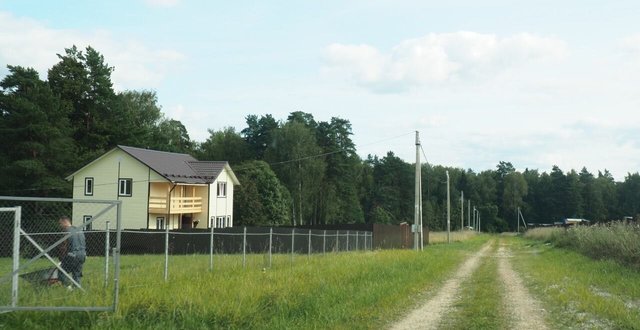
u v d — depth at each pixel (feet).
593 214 415.44
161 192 146.51
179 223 154.81
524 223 425.69
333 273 51.26
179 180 146.72
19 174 141.69
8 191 140.77
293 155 233.55
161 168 146.41
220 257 69.77
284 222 211.41
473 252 129.90
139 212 143.74
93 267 53.36
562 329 32.96
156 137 216.74
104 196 145.28
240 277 44.83
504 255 117.50
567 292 48.44
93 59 185.26
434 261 83.05
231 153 263.90
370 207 334.24
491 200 459.32
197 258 70.95
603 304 40.55
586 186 423.64
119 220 31.86
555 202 431.84
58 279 36.37
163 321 29.84
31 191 143.84
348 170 271.69
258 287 39.50
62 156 149.48
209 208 159.12
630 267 65.36
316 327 31.76
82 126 178.60
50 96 152.25
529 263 89.92
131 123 188.65
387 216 304.91
